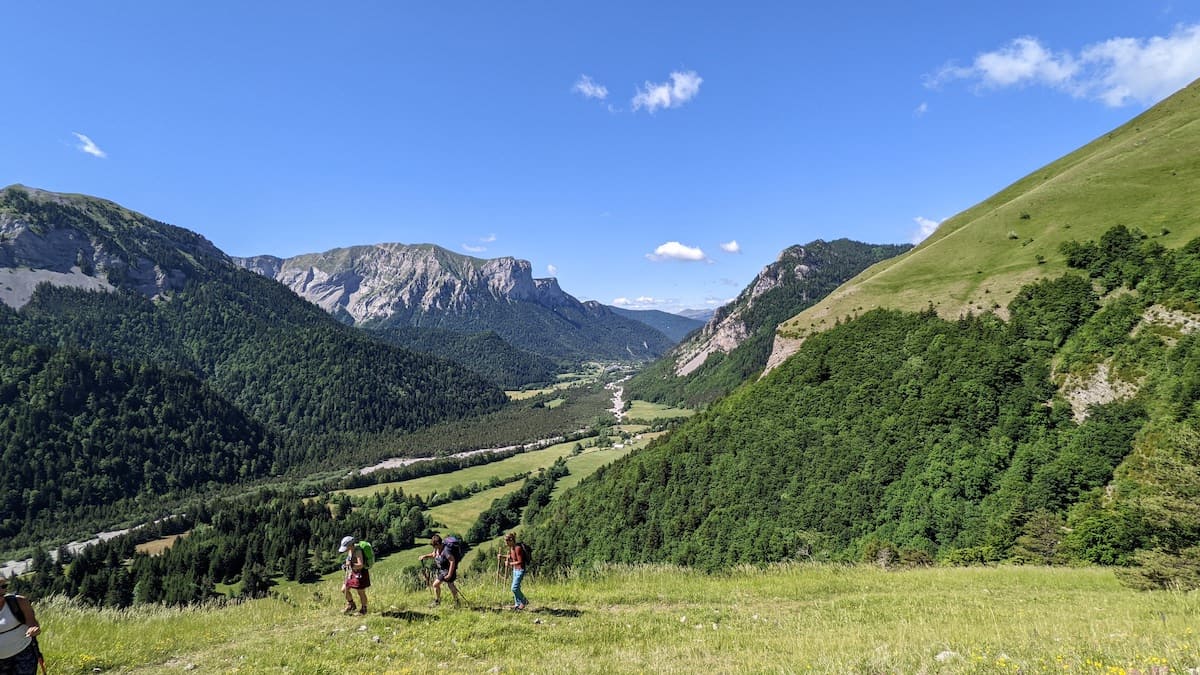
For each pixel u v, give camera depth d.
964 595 20.55
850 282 162.25
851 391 90.69
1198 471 26.48
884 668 8.91
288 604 18.88
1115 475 55.53
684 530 83.50
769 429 93.88
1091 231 95.56
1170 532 25.25
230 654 13.05
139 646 13.64
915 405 79.31
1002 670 8.04
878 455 75.75
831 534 69.38
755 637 13.80
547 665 11.43
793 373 104.56
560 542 101.50
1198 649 8.35
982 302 93.00
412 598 18.84
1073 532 44.91
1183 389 55.31
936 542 61.44
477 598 18.91
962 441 69.62
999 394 72.88
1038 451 63.06
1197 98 147.62
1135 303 70.75
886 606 18.34
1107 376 65.50
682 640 13.93
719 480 90.12
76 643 13.55
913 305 103.00
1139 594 19.98
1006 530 54.66
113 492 182.50
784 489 80.38
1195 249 69.94
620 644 13.62
